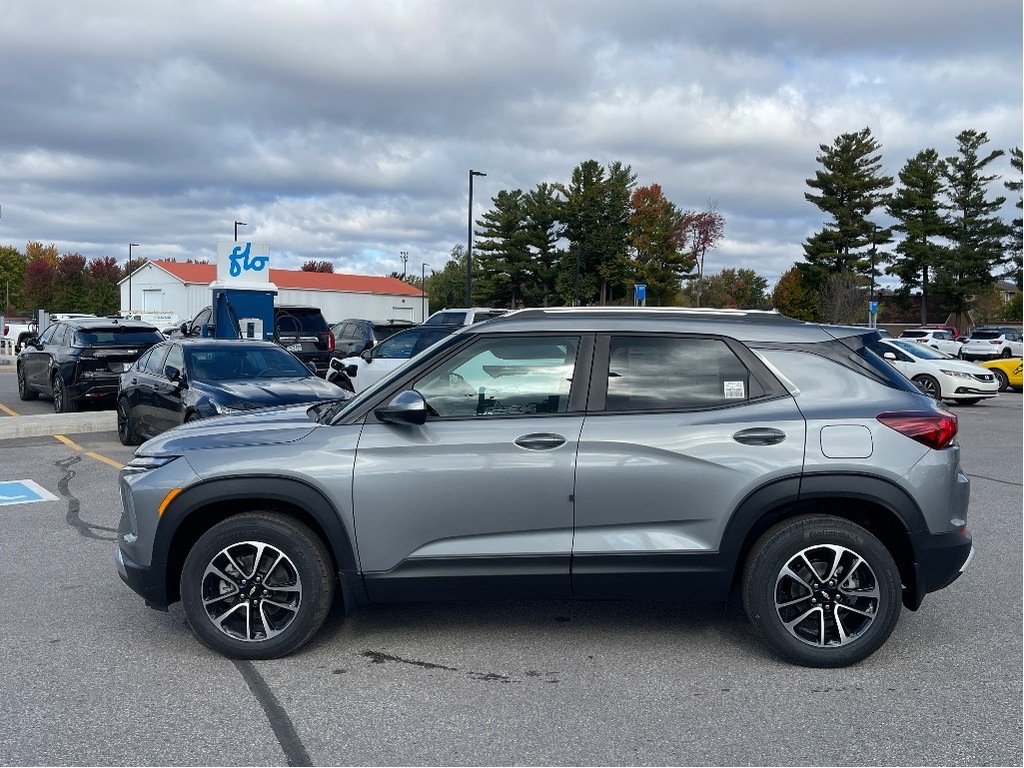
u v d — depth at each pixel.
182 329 24.22
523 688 4.50
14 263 105.56
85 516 8.26
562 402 4.80
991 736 3.98
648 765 3.72
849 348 4.90
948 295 68.69
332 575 4.89
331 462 4.73
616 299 65.50
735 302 82.12
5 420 13.82
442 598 4.79
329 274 67.12
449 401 4.84
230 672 4.71
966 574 6.45
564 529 4.71
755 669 4.75
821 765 3.72
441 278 91.19
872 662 4.84
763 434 4.66
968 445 13.11
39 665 4.80
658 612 5.66
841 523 4.66
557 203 61.88
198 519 4.97
